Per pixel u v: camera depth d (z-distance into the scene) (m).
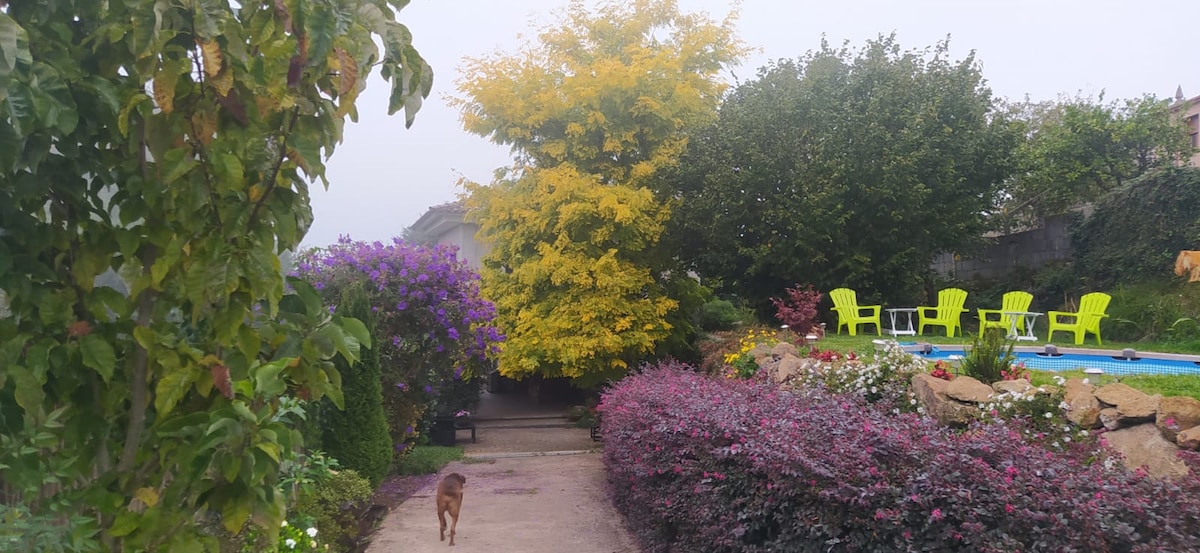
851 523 3.23
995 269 18.72
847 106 13.58
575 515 7.16
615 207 12.38
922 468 3.12
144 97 1.90
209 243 1.87
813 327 12.02
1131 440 4.80
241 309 1.92
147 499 1.91
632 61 13.55
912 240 13.70
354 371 7.44
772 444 3.70
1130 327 12.55
